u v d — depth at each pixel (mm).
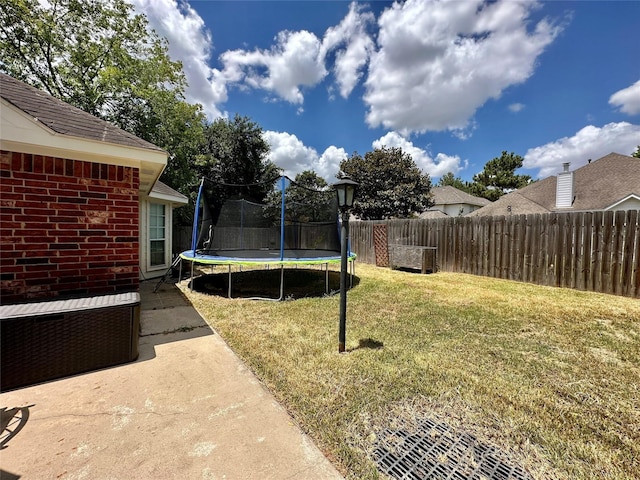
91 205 2984
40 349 2248
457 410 2043
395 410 2029
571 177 13242
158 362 2662
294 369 2562
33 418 1859
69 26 11312
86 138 2840
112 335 2545
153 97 12375
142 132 12586
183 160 13539
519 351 3008
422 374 2508
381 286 6230
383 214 18672
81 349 2406
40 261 2734
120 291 3148
